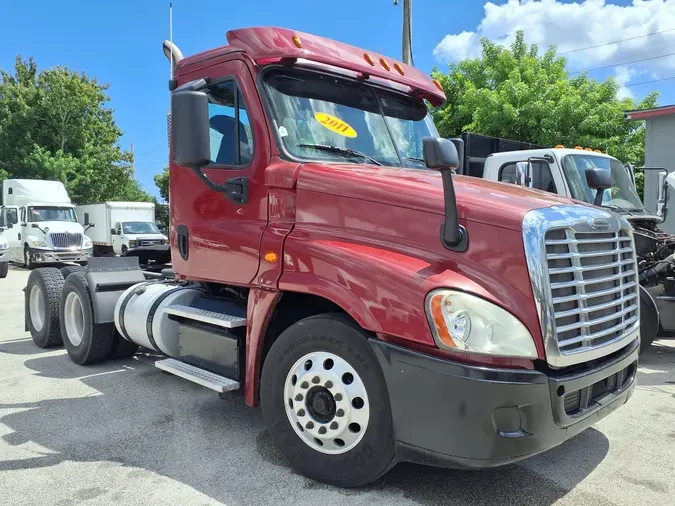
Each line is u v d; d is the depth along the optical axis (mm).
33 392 5312
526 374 2865
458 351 2877
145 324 5148
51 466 3738
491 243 3018
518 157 8523
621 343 3502
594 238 3311
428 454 3000
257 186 3938
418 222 3250
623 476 3621
